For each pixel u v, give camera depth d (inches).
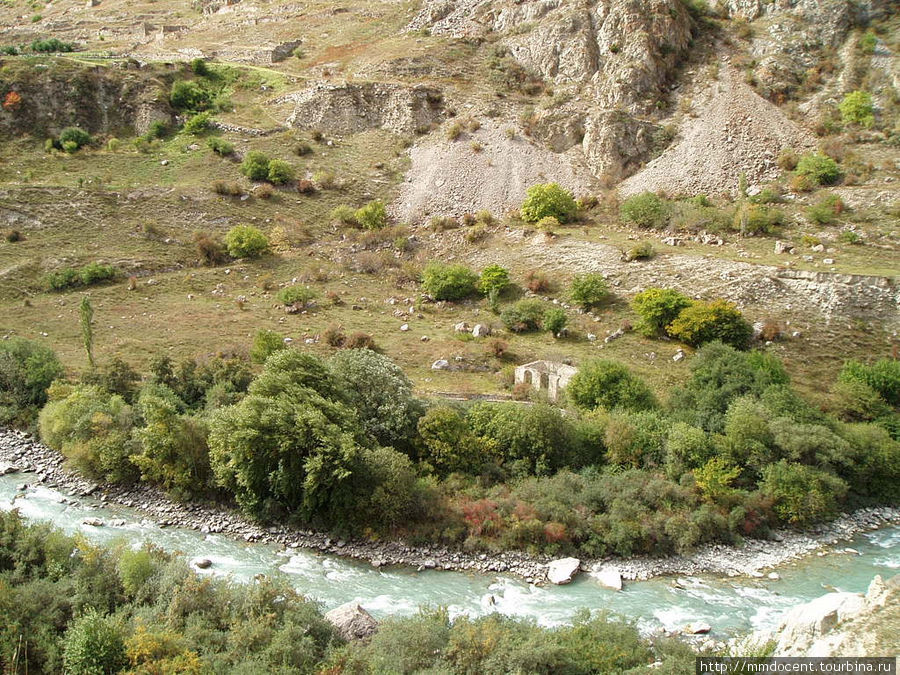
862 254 2652.6
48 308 2615.7
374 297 2893.7
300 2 5989.2
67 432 1744.6
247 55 4992.6
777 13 4190.5
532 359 2372.0
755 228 2920.8
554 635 1008.9
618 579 1352.1
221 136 3956.7
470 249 3216.0
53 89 3951.8
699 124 3612.2
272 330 2514.8
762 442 1708.9
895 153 3218.5
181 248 3105.3
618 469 1701.5
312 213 3479.3
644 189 3425.2
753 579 1397.6
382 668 910.4
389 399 1726.1
